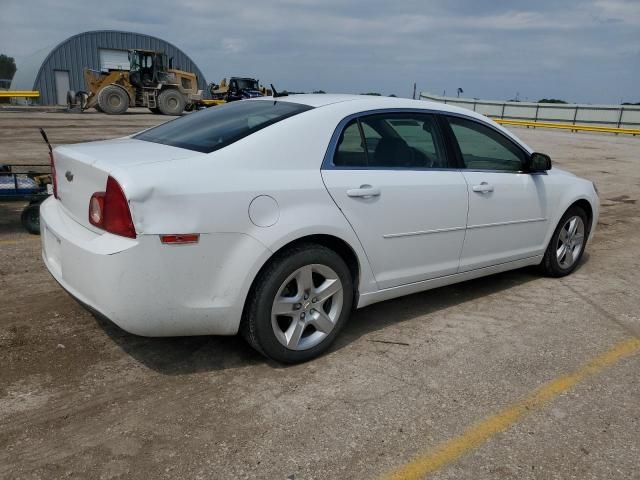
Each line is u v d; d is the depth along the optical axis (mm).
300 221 3119
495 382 3238
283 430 2727
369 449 2609
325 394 3053
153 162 2920
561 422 2867
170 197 2775
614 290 4883
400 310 4281
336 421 2812
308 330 3490
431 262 3922
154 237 2748
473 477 2449
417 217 3713
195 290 2902
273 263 3123
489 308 4375
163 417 2795
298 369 3314
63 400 2900
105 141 3777
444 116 4078
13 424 2688
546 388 3188
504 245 4445
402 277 3768
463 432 2760
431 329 3945
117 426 2711
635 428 2838
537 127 34844
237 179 2980
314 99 3715
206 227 2857
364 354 3533
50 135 15633
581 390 3184
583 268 5520
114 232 2801
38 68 44125
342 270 3400
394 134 3748
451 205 3902
